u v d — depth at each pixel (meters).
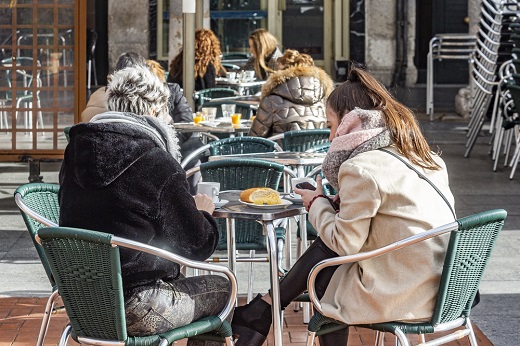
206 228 4.38
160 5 20.64
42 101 11.27
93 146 4.27
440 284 4.33
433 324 4.38
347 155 4.52
